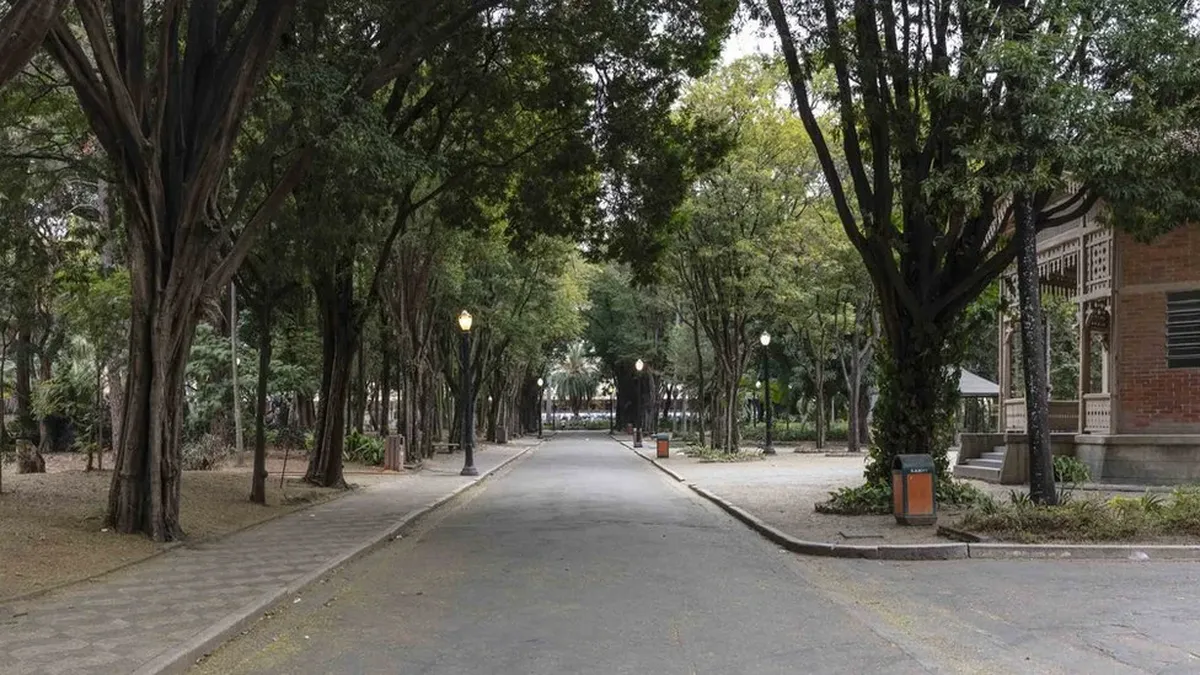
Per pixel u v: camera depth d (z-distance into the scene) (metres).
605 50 17.75
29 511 12.77
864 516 15.24
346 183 13.78
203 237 12.62
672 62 18.03
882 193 15.39
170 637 7.00
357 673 6.41
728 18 17.03
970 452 23.95
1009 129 12.56
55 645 6.72
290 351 30.11
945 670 6.42
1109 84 13.02
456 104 18.45
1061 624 7.80
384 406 31.27
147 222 11.94
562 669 6.48
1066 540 11.84
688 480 24.23
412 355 31.66
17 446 22.69
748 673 6.36
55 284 18.86
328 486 20.98
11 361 25.86
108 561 10.30
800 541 12.45
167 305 12.13
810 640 7.32
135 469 12.10
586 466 33.44
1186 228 19.31
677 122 20.59
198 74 12.56
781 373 56.34
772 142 28.50
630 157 19.28
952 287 15.77
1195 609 8.35
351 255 19.55
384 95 20.47
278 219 15.57
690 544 12.97
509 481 26.12
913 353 16.02
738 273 31.22
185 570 10.14
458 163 20.31
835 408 65.62
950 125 13.73
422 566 11.09
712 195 29.28
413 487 22.19
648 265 20.97
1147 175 12.71
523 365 55.88
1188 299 19.27
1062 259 22.56
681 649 7.04
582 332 67.06
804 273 32.41
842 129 16.14
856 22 14.63
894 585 9.77
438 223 28.81
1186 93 12.77
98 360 20.33
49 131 16.55
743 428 57.69
